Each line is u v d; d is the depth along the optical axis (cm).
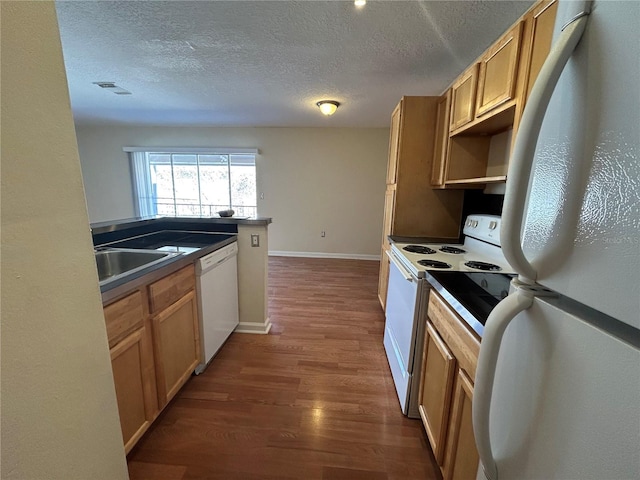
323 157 491
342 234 512
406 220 253
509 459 49
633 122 30
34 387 55
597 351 34
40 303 56
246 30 182
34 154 53
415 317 146
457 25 173
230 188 528
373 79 262
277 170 502
